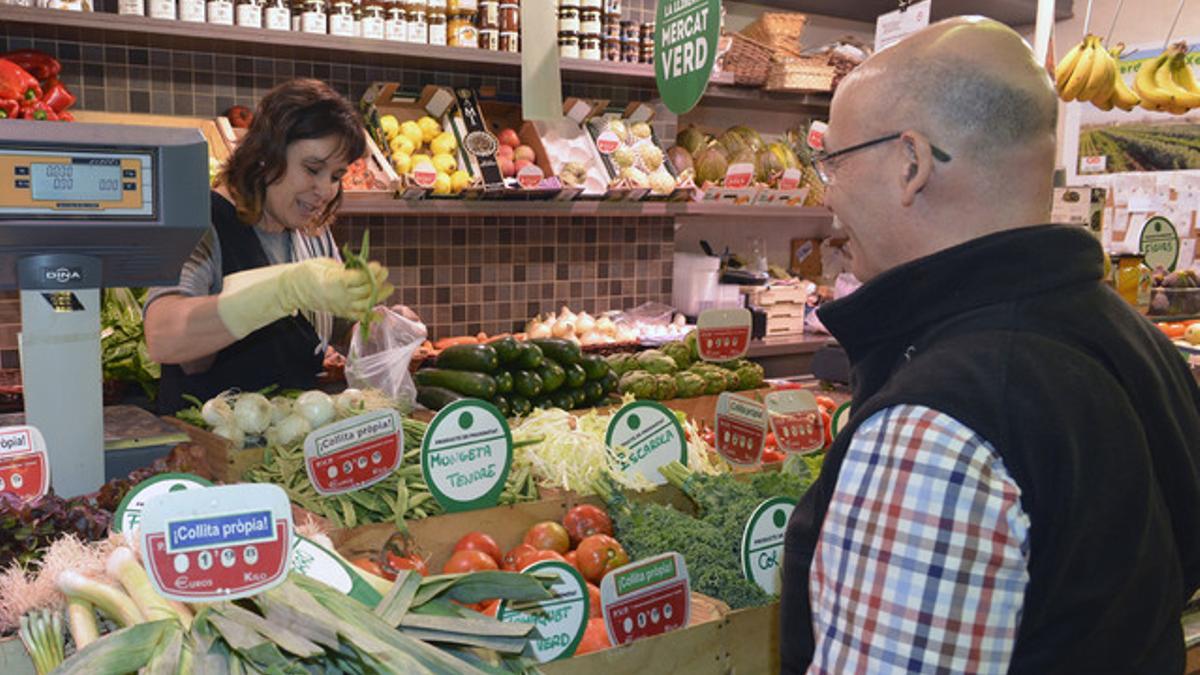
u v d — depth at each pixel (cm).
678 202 451
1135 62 570
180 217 139
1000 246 102
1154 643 103
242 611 103
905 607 90
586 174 430
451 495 177
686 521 183
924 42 108
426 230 439
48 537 125
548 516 189
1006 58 105
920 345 105
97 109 366
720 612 156
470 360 257
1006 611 89
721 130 543
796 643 110
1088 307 104
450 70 426
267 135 239
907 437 93
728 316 261
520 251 466
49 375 140
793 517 113
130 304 346
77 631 106
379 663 100
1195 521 108
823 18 578
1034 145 105
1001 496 90
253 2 351
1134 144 586
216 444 197
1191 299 379
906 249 110
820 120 568
